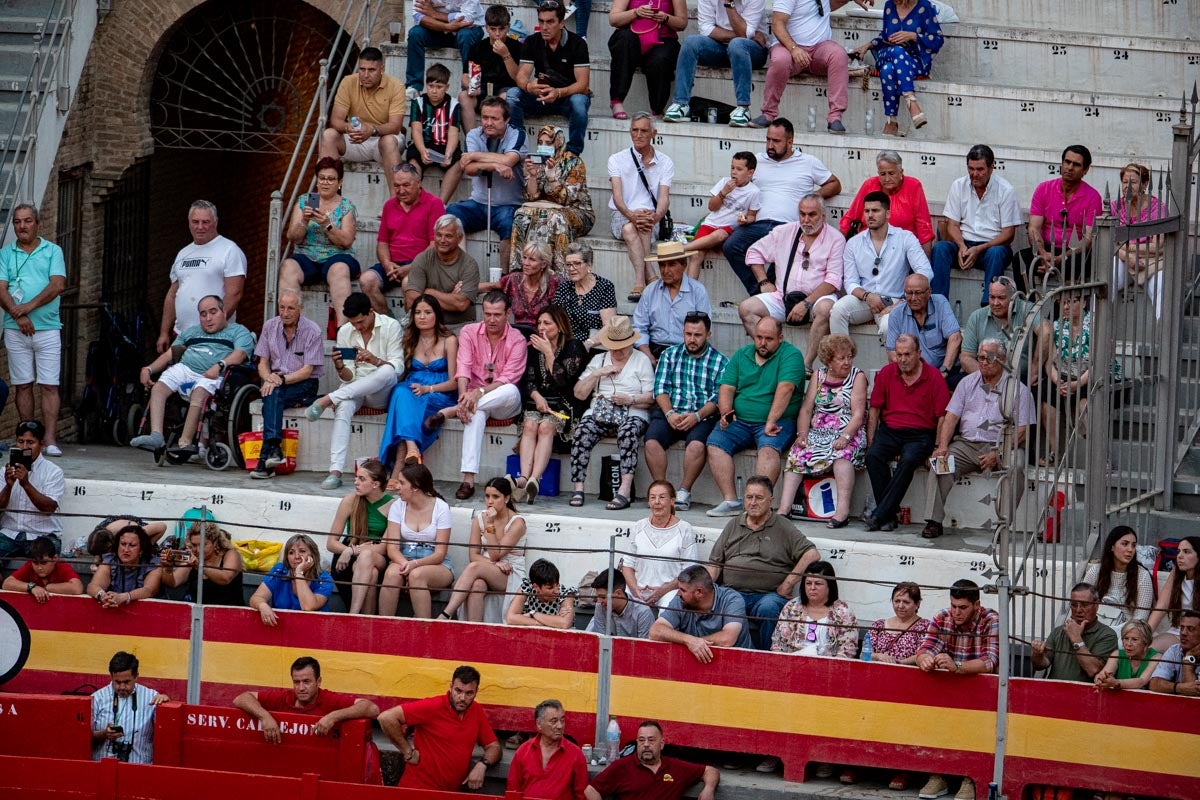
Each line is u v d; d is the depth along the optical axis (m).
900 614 44.59
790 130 58.84
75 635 47.12
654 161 59.94
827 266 56.38
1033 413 49.59
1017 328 43.91
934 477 49.78
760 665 44.06
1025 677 42.88
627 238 59.19
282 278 58.44
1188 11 67.56
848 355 51.25
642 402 53.16
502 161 59.69
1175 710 41.47
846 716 43.50
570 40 62.22
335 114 62.12
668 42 64.19
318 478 54.84
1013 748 42.44
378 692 45.91
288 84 75.75
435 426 54.03
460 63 65.44
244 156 88.19
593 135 63.72
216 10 74.81
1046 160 62.97
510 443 54.47
